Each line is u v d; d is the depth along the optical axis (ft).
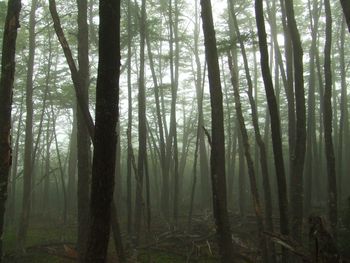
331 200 28.17
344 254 24.34
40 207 62.39
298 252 14.99
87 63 26.89
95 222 11.98
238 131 48.91
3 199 19.06
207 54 22.08
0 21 33.73
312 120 52.65
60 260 33.78
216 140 21.35
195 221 44.68
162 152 44.45
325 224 13.26
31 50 41.93
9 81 19.57
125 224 44.57
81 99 18.84
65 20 47.96
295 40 23.81
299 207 23.40
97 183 11.85
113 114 11.79
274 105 19.58
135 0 40.81
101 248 12.04
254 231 39.04
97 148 11.80
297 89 23.70
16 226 46.78
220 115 21.59
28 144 39.58
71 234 43.42
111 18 11.68
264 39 20.02
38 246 37.24
